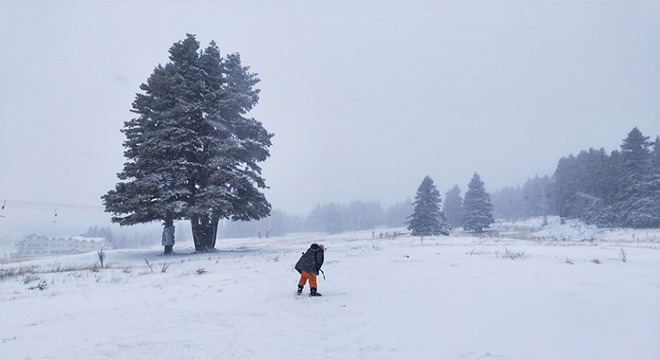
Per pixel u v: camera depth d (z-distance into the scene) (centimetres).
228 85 2970
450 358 514
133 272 1597
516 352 527
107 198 2558
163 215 2516
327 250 2369
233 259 2019
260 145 2878
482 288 989
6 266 2253
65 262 2341
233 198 2703
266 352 573
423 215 6331
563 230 6644
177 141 2634
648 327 625
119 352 592
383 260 1705
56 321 805
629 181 5875
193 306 907
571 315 706
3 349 622
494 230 8144
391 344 586
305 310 828
